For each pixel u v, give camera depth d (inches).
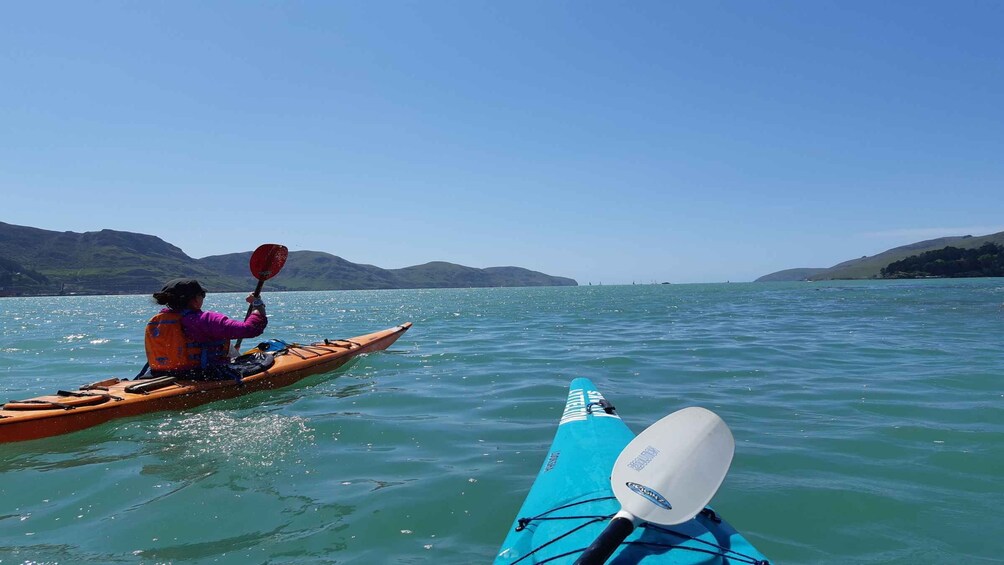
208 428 199.8
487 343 465.1
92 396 202.8
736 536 92.4
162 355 229.6
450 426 204.2
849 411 218.1
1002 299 1064.2
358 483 148.7
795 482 145.3
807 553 110.0
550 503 109.7
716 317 754.8
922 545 112.7
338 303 2001.7
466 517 128.0
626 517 82.8
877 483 144.1
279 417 215.6
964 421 199.3
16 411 188.4
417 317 885.8
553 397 250.2
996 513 126.3
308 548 114.0
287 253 269.0
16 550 113.8
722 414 216.4
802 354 378.0
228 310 1535.4
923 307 874.1
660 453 98.7
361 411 226.5
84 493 142.9
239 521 126.5
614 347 430.6
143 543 116.6
